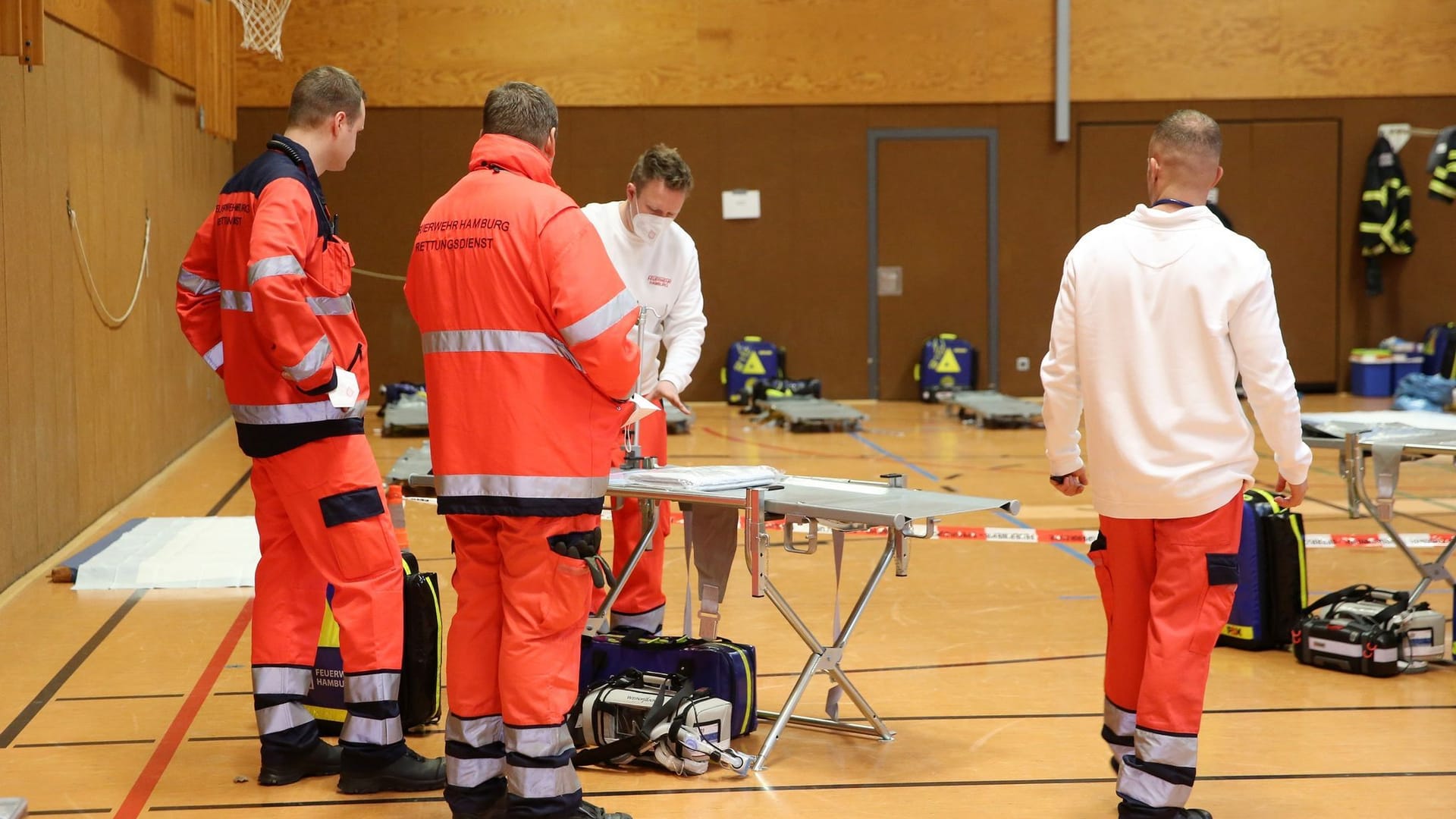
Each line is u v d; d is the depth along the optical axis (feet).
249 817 9.75
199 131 34.17
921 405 44.68
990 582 18.20
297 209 9.45
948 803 10.00
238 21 40.68
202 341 10.53
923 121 44.78
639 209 12.53
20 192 18.29
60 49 20.65
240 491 25.95
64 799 10.11
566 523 8.64
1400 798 10.04
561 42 43.32
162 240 28.58
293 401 9.78
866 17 44.24
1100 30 44.39
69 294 20.81
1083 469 9.82
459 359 8.65
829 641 14.96
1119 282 9.09
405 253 43.27
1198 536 8.89
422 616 11.77
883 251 45.14
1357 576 18.17
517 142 8.96
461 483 8.65
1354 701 12.66
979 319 45.47
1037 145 44.98
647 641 11.71
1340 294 45.42
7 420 17.49
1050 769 10.77
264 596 10.46
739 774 10.63
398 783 10.25
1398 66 44.65
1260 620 14.61
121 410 24.52
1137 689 9.57
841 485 11.23
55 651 14.48
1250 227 45.14
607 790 10.32
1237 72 44.57
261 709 10.43
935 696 12.89
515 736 8.63
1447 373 43.62
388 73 42.70
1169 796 8.87
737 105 44.19
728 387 44.47
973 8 44.37
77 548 20.29
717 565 11.25
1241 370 8.90
